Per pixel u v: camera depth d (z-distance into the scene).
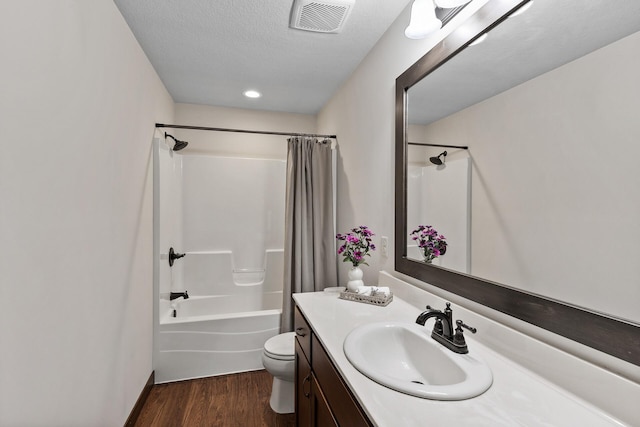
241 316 2.48
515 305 0.99
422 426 0.68
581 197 0.80
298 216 2.66
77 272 1.21
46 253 1.01
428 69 1.42
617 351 0.72
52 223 1.04
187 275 3.21
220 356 2.42
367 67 2.17
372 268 2.06
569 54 0.83
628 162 0.70
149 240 2.20
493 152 1.09
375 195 2.03
